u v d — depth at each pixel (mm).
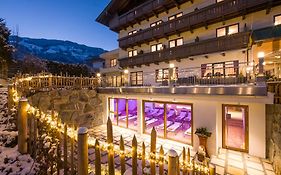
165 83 15484
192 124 9156
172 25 16172
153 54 18109
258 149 7816
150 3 17875
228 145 8672
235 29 13469
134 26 21375
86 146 2527
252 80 9328
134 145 2516
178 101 9734
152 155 2551
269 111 7617
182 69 15219
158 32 17391
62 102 11578
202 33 15273
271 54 9617
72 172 2994
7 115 6094
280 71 9625
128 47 21906
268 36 10672
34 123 3861
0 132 4688
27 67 28953
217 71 14133
